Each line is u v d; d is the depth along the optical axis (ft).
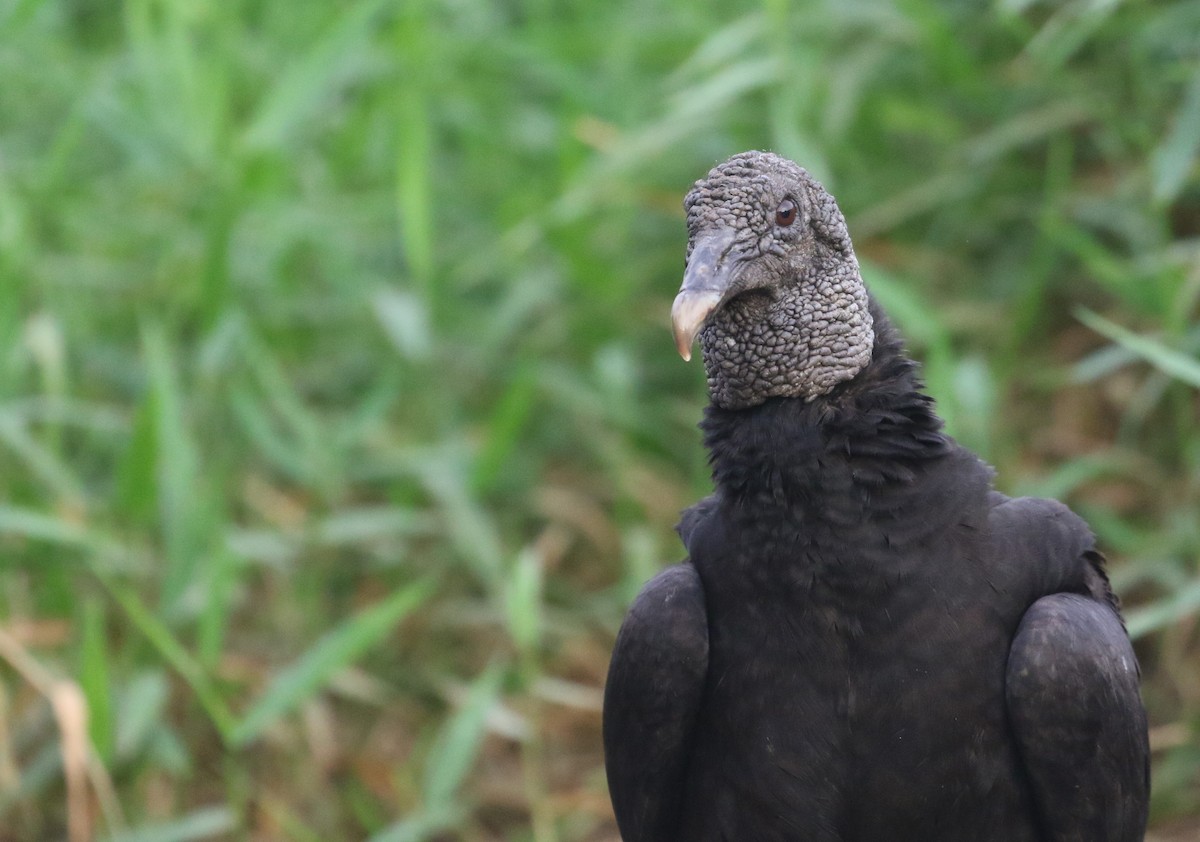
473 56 36.35
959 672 18.28
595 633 32.63
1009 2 28.48
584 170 33.04
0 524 27.20
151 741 29.07
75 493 29.84
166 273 34.04
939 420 19.13
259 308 34.32
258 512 32.78
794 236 18.95
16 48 36.01
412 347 31.37
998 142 32.24
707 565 19.35
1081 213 32.04
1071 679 18.11
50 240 34.65
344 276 33.63
